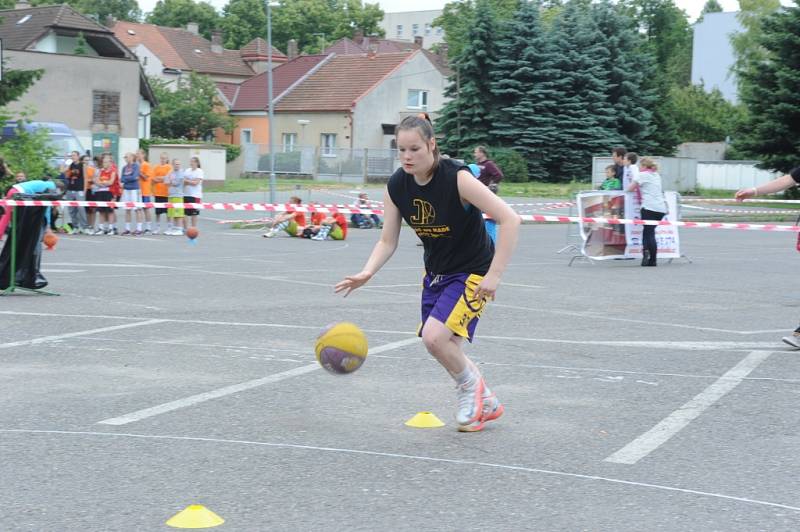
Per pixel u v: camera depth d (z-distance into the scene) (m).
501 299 12.61
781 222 34.91
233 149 59.50
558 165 57.53
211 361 8.29
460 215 5.81
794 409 6.86
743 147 49.25
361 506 4.76
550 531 4.45
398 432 6.15
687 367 8.27
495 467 5.43
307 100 67.00
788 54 48.00
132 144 48.78
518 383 7.60
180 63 81.38
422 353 8.75
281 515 4.62
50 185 12.38
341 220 23.11
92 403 6.82
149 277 14.55
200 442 5.88
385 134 66.38
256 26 109.81
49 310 11.05
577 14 58.97
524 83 57.25
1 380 7.50
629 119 58.66
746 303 12.47
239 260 17.53
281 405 6.82
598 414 6.66
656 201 17.59
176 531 4.41
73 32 51.97
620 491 5.04
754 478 5.29
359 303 11.94
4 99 30.38
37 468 5.34
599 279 15.27
